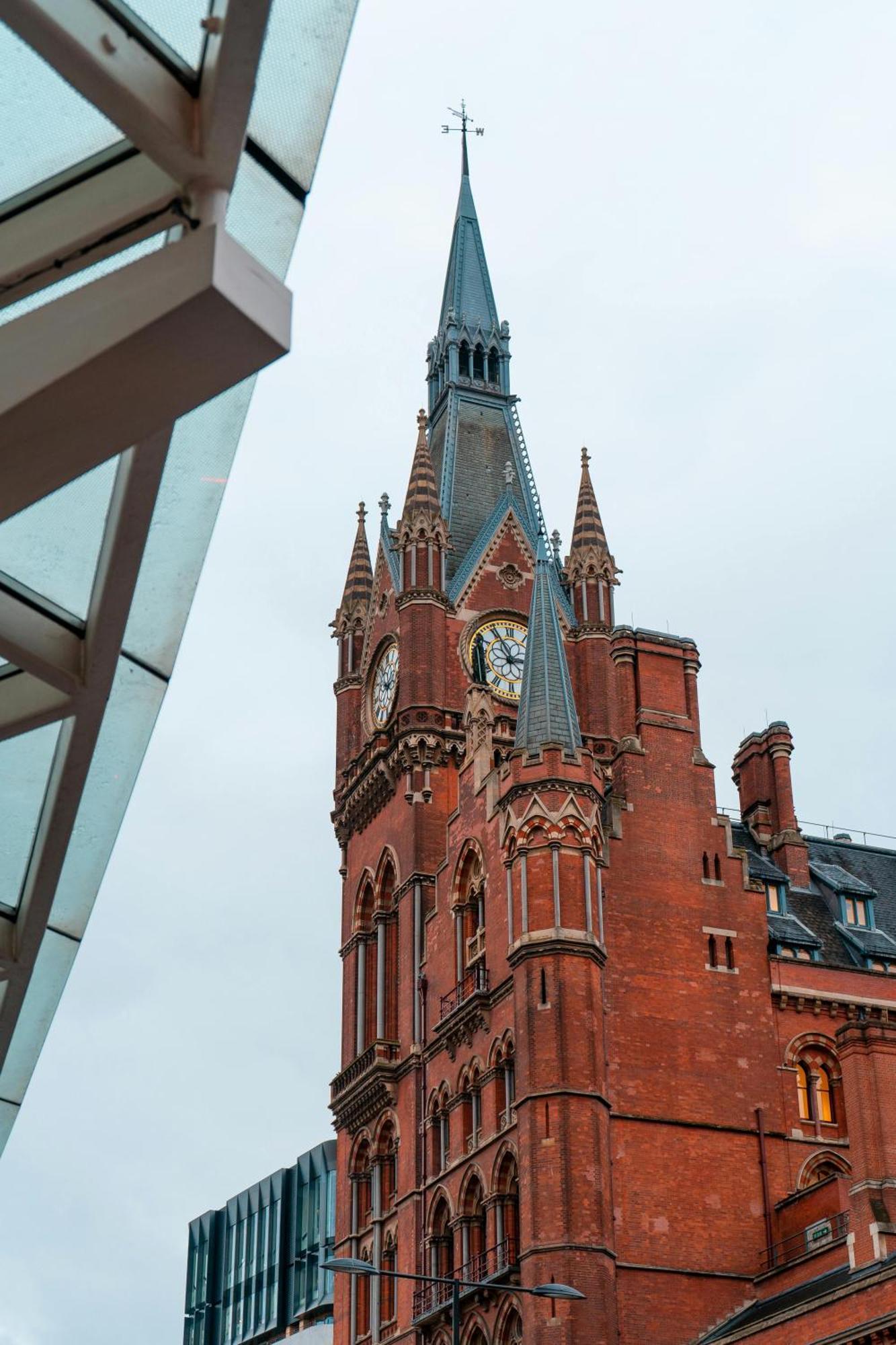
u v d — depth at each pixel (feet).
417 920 246.88
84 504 61.87
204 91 45.47
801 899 245.65
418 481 279.69
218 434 63.26
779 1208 207.41
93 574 61.21
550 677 224.94
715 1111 211.41
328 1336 346.54
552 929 208.33
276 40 50.67
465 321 318.86
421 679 262.67
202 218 47.85
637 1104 208.03
